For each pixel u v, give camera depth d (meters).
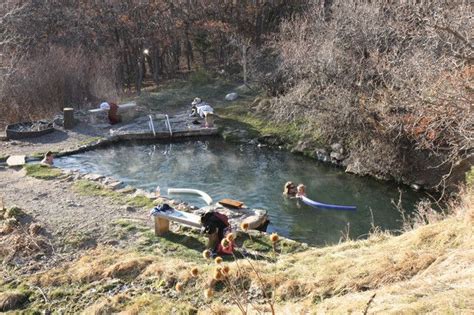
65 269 7.00
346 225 10.53
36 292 6.41
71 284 6.56
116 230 8.33
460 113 8.56
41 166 12.44
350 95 13.89
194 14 27.42
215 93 22.14
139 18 26.73
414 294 4.20
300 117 16.53
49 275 6.80
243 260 6.52
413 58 11.22
